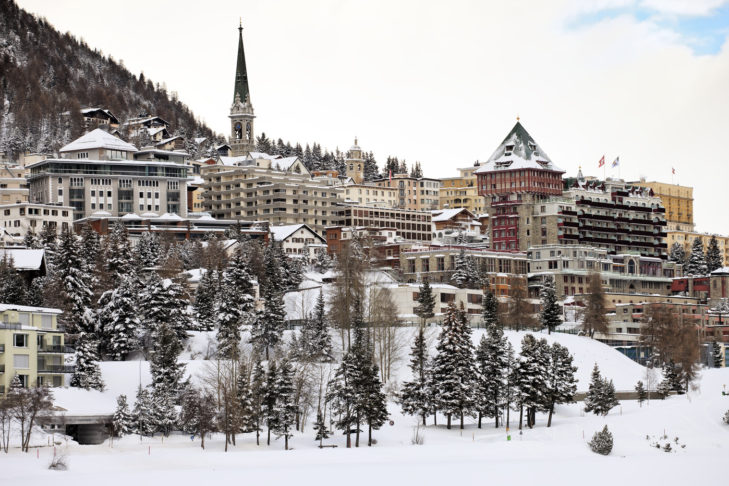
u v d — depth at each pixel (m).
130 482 149.00
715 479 159.25
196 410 178.75
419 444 180.88
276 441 182.38
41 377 186.88
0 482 145.75
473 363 198.00
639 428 192.50
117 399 181.88
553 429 192.75
